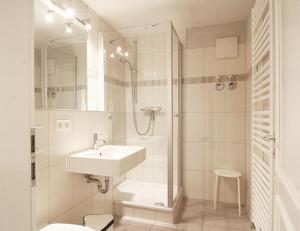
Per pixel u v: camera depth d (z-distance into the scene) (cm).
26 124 47
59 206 154
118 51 247
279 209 90
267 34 125
